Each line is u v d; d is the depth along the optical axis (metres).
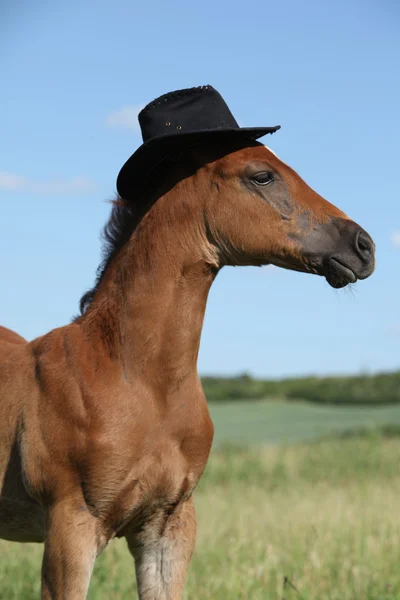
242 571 7.93
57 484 5.56
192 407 5.73
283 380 50.84
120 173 5.88
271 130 5.63
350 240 5.55
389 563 8.06
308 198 5.67
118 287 5.82
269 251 5.66
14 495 5.94
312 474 17.50
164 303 5.68
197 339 5.79
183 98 5.93
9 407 5.89
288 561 8.34
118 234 6.06
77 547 5.48
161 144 5.70
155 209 5.81
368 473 17.30
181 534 5.91
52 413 5.62
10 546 9.39
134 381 5.61
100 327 5.79
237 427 32.12
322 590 7.45
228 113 5.96
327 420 34.03
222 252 5.75
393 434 25.02
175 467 5.66
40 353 5.93
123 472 5.51
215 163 5.70
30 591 7.60
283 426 32.03
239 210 5.63
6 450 5.91
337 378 48.81
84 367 5.66
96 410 5.51
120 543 9.03
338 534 9.16
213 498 13.94
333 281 5.62
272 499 13.73
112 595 7.41
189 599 7.27
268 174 5.62
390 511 10.78
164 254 5.72
